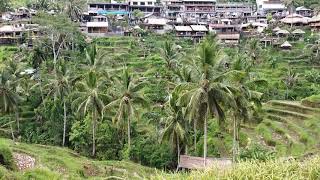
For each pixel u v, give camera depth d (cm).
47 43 9912
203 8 14900
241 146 5600
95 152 5775
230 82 4200
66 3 13225
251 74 5412
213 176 1302
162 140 4988
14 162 3581
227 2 16950
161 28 12650
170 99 4931
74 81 6575
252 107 4734
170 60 8200
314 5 14888
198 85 3812
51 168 3766
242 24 13088
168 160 5209
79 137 5872
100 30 12075
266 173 1288
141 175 4169
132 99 5469
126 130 5922
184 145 5259
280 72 9106
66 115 6606
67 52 9862
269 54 10344
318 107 6494
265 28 11988
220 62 3812
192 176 1345
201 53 3784
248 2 17000
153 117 6456
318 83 8562
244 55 9406
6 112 6550
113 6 14400
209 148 5481
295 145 5066
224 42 11719
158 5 15088
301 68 9400
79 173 3872
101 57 6606
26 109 7356
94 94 5544
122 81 5625
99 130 5894
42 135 6544
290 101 7356
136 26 12169
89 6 14175
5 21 12675
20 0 16325
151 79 8238
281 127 5959
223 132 6062
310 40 11000
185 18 13662
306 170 1364
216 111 3841
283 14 14525
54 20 9581
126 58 9900
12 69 7531
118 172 4197
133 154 5356
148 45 10719
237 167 1347
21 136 6638
